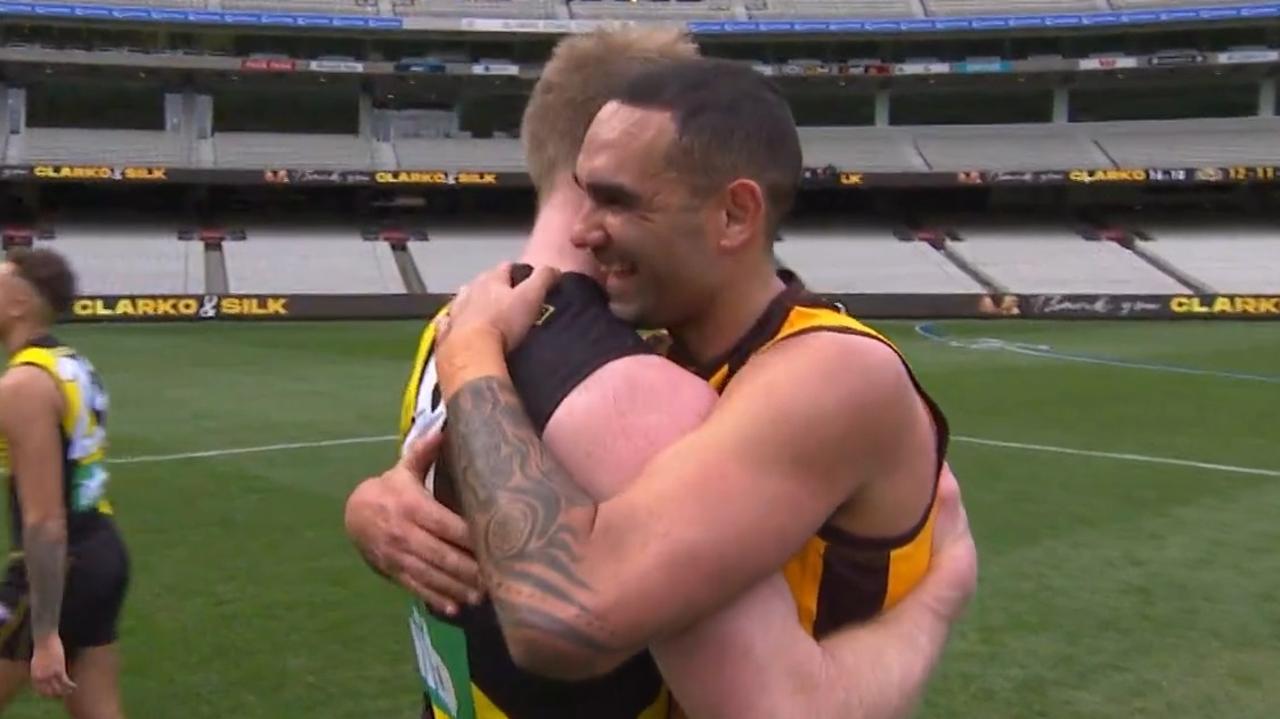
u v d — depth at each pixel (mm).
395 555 1659
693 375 1634
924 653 1701
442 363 1671
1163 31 48000
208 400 17828
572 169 1854
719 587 1447
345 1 48188
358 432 14766
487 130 50312
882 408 1575
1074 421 16188
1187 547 9148
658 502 1441
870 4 51312
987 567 8523
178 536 9359
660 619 1423
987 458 13195
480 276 1800
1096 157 47906
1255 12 45875
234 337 30047
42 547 3600
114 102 46688
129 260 40906
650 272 1660
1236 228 47375
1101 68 47750
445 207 49656
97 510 3877
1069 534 9578
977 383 20734
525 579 1436
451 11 48438
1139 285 41562
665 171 1616
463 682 1672
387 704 5922
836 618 1670
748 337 1702
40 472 3605
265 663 6477
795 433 1499
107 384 19969
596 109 1845
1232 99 49844
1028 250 45344
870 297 38688
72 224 44781
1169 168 44969
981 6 50750
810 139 50031
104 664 3957
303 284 40250
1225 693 6117
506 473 1503
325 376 21281
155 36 46219
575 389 1569
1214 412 17141
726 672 1491
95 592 3838
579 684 1595
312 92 48500
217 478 11781
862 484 1597
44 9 43281
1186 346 28312
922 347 28156
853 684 1582
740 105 1646
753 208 1653
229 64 45156
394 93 49125
